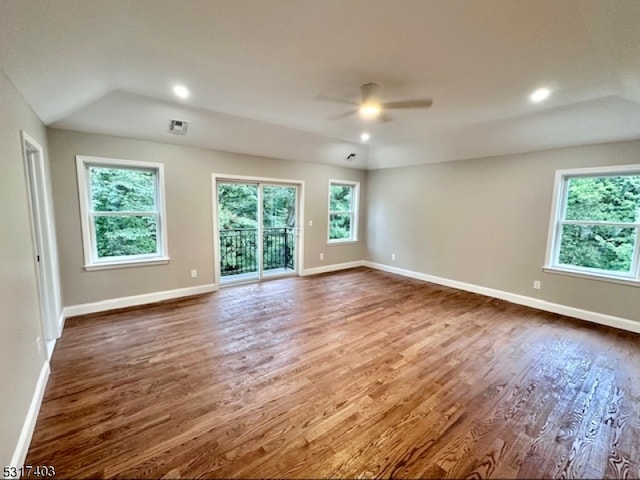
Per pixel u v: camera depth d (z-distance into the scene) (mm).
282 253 5867
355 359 2715
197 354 2756
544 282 4109
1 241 1642
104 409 2004
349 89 2848
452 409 2066
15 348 1711
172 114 3576
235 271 5363
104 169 3789
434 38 1949
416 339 3141
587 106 3121
